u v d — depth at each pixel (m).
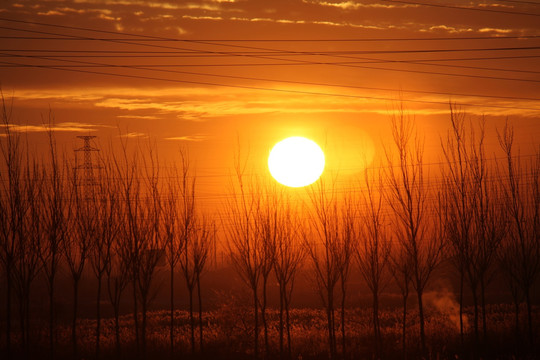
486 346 56.41
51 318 53.22
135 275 59.19
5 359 58.00
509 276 60.56
